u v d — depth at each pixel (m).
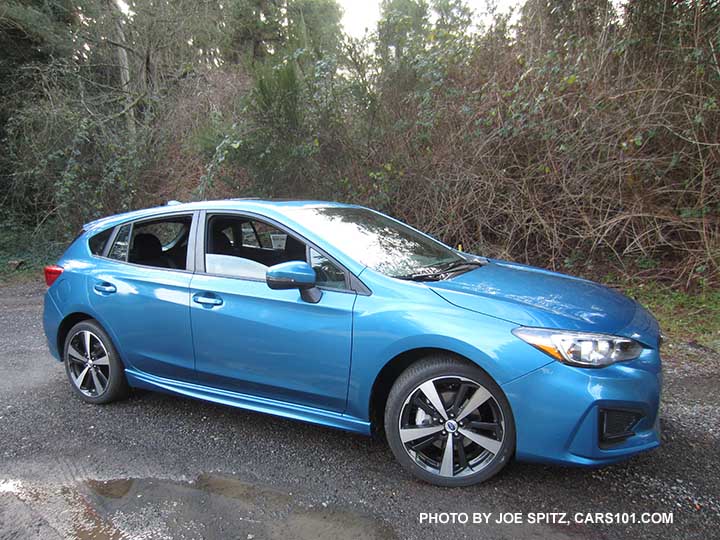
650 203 6.67
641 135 6.34
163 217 3.91
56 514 2.69
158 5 14.24
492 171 7.52
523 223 7.41
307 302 3.08
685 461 3.00
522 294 2.98
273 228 3.49
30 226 12.41
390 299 2.91
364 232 3.63
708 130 6.14
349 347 2.94
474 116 7.52
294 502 2.73
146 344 3.75
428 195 8.20
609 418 2.52
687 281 6.23
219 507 2.71
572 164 7.01
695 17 5.95
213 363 3.46
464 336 2.67
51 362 5.19
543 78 6.93
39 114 11.26
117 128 11.66
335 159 8.79
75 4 14.21
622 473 2.90
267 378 3.26
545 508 2.61
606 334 2.62
